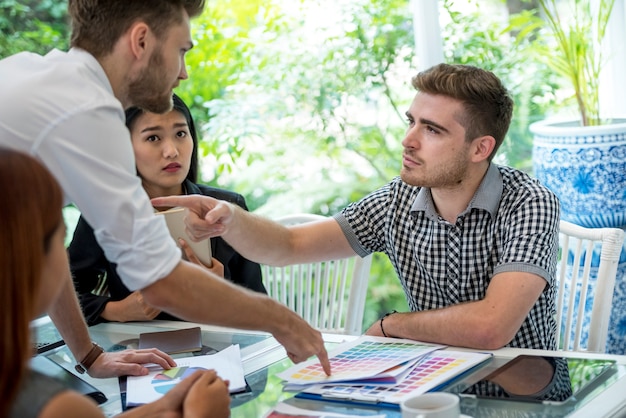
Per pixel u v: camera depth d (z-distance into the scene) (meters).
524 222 1.76
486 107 1.77
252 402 1.40
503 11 3.48
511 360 1.53
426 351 1.58
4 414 0.89
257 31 3.75
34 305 0.90
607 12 3.35
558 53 3.38
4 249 0.87
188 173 2.28
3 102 1.26
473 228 1.84
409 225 1.93
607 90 3.46
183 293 1.29
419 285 1.95
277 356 1.64
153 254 1.27
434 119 1.79
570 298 2.07
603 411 1.27
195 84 3.78
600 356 1.53
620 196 2.97
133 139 2.16
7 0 3.33
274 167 3.85
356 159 3.82
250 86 3.79
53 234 0.94
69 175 1.27
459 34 3.49
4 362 0.87
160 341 1.77
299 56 3.76
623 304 3.02
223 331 1.86
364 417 1.28
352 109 3.78
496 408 1.30
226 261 2.21
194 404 1.18
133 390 1.47
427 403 1.17
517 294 1.66
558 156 3.02
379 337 1.72
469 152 1.80
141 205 1.29
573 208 3.03
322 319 2.39
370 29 3.71
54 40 3.40
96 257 2.18
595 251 2.85
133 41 1.37
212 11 3.72
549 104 3.50
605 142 2.94
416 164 1.82
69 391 0.95
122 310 2.01
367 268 2.27
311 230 1.99
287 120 3.81
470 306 1.65
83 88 1.29
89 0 1.37
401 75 3.72
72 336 1.60
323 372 1.49
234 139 3.81
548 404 1.31
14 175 0.89
